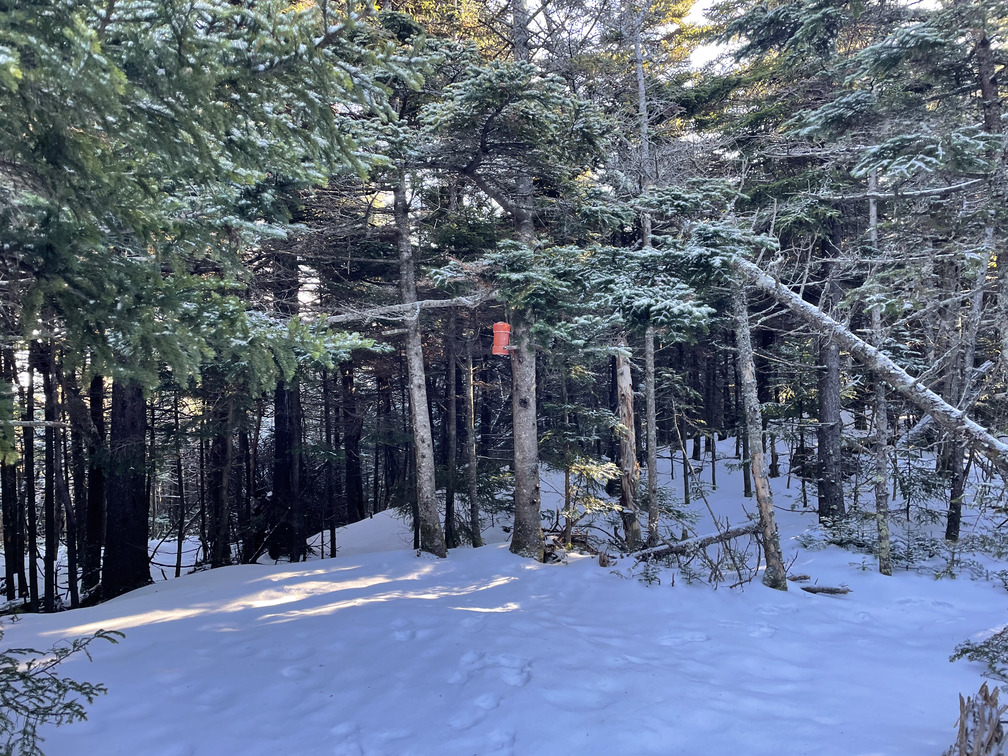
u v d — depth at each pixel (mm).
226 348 4824
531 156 11711
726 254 9219
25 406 13648
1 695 4547
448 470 17328
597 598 10844
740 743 5660
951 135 8922
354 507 27125
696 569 12578
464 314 17156
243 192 8953
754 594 11039
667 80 18453
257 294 12070
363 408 21250
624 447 15797
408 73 4254
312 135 4477
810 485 22484
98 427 15734
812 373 18219
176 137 4176
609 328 13859
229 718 5980
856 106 12031
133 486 14172
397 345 18875
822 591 11531
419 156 11445
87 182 4102
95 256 4504
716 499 22812
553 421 17375
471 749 5512
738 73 18531
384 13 12016
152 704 6211
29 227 4344
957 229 9930
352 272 16641
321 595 10805
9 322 4719
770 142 14492
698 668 7582
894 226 10836
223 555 17141
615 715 6082
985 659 7891
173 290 4609
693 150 13617
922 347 16781
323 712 6137
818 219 14078
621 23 14445
